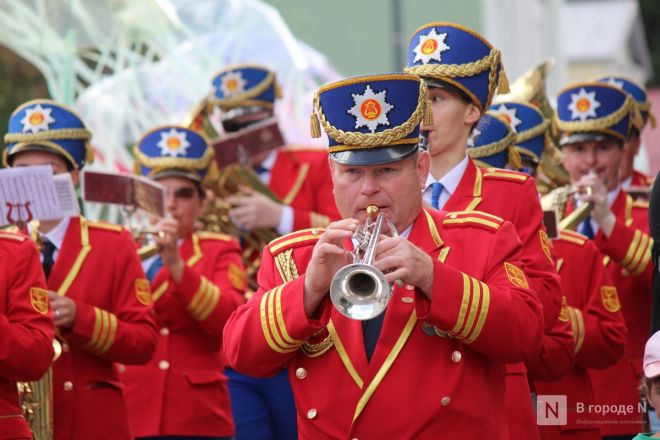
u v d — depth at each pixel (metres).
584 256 17.34
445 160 14.52
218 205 22.91
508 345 11.39
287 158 23.94
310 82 36.09
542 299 13.54
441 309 11.21
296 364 11.89
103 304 16.78
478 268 11.74
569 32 99.12
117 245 16.98
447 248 11.86
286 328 11.38
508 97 19.58
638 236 18.59
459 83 14.41
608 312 17.23
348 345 11.70
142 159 21.14
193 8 34.41
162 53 32.47
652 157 44.03
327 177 23.94
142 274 17.22
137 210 18.83
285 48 35.03
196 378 19.80
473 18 58.66
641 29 106.75
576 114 19.72
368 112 11.39
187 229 20.95
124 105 31.33
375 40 58.22
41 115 17.06
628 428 18.28
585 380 17.59
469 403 11.52
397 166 11.45
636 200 20.66
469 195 14.34
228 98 24.34
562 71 69.44
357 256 11.18
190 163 21.03
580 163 19.81
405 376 11.53
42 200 15.98
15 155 17.08
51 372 16.08
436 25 14.58
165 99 31.89
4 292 14.16
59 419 16.39
